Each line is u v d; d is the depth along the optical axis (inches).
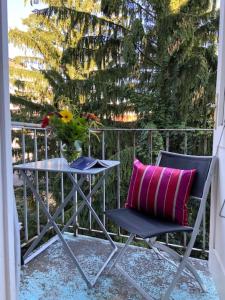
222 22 61.8
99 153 194.7
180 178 65.1
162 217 65.1
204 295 62.4
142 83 235.1
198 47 207.8
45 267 74.0
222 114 63.0
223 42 61.5
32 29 259.1
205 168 64.8
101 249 84.0
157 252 75.9
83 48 233.8
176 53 212.1
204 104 210.1
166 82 221.6
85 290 64.5
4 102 37.3
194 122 218.4
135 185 70.7
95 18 231.0
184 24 206.1
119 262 76.6
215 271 65.3
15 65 260.4
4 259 38.1
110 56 233.8
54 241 89.0
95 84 236.7
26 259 75.9
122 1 226.7
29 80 261.7
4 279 38.3
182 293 63.1
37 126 89.0
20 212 168.4
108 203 192.5
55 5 242.2
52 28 257.9
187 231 58.5
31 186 75.2
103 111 239.6
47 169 69.1
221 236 61.5
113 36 231.6
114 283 67.2
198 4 208.2
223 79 62.3
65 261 77.0
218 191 64.1
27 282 67.3
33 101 261.1
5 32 37.6
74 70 249.9
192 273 64.5
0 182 37.0
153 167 71.6
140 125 232.8
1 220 37.5
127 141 200.5
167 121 224.1
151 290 64.3
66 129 73.5
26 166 73.0
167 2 217.9
